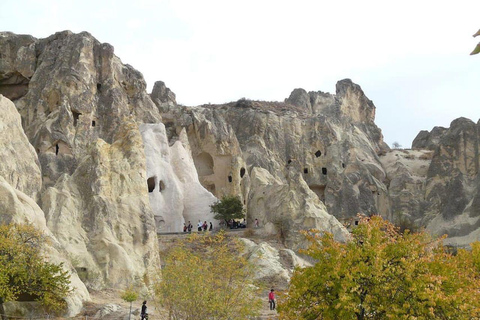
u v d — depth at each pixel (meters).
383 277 23.02
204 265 28.47
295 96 104.62
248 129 86.38
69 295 32.34
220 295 26.58
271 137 85.88
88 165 46.41
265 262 46.75
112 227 43.62
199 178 76.19
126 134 50.66
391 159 90.25
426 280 22.47
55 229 41.16
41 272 30.53
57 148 61.94
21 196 36.22
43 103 65.81
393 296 22.83
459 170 76.94
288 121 88.44
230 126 79.50
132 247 43.81
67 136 62.28
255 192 62.09
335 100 104.88
